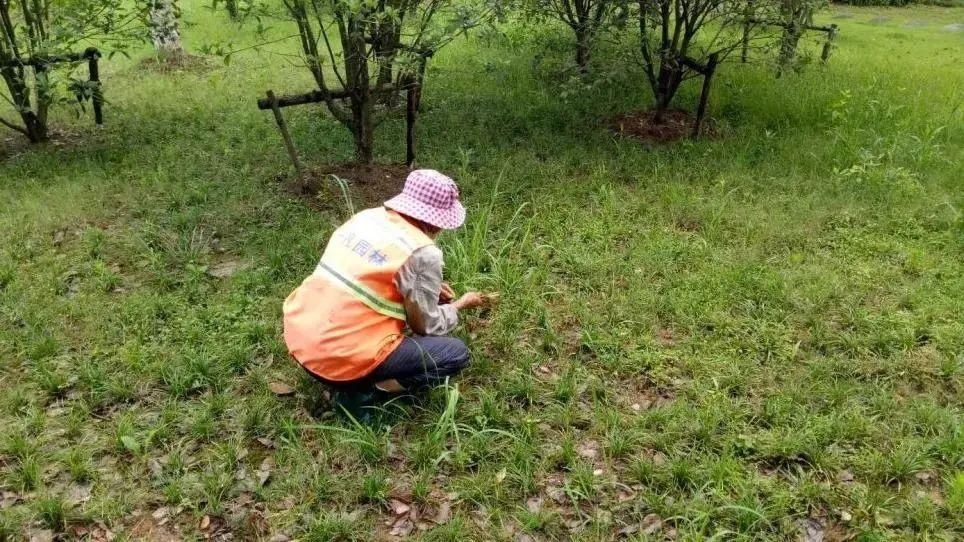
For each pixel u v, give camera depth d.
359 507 2.96
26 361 3.71
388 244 3.13
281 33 10.68
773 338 3.86
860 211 5.24
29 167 6.11
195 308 4.12
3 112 7.68
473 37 10.41
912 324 3.94
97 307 4.11
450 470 3.12
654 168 6.00
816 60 9.80
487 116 7.18
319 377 3.18
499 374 3.65
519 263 4.57
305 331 3.16
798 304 4.13
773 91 7.84
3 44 7.00
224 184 5.68
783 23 6.68
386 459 3.15
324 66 9.02
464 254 4.35
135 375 3.61
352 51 5.50
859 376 3.65
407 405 3.41
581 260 4.57
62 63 7.11
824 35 11.70
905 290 4.26
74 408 3.41
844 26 14.58
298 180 5.67
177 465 3.09
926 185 5.73
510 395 3.51
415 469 3.12
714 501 2.92
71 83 7.41
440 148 6.40
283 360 3.74
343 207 5.30
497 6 5.51
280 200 5.43
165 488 2.99
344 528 2.83
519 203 5.38
